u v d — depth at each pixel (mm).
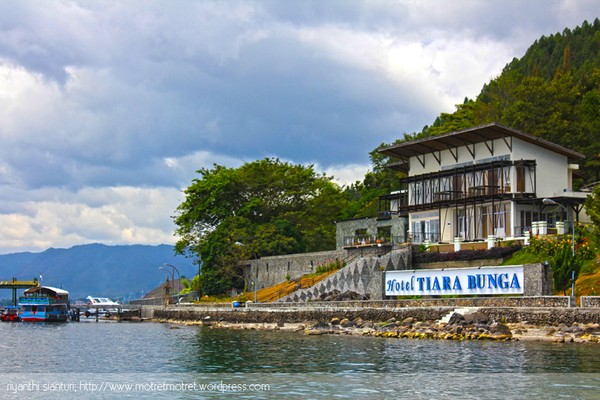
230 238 141000
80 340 93812
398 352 64625
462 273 84562
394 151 120812
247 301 120188
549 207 105188
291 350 69812
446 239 111500
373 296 95500
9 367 63281
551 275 77812
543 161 106125
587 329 69375
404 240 114438
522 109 138250
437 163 117312
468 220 108750
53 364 65375
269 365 59500
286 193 152000
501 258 94312
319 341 78188
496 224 105062
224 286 142250
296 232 144375
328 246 148375
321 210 154375
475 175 108875
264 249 139000
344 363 58781
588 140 133250
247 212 147250
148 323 139750
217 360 64562
